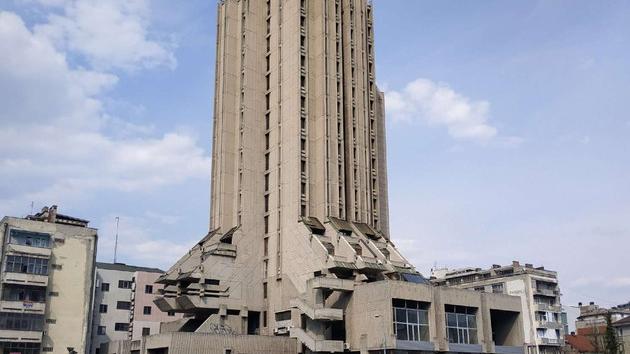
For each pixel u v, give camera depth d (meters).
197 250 89.81
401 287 73.12
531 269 120.44
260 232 90.88
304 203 87.00
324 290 75.38
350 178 92.50
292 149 89.31
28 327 84.88
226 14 101.38
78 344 88.94
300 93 91.12
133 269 118.00
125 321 111.56
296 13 94.81
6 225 86.81
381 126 107.19
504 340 89.06
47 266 88.56
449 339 78.19
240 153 93.75
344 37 99.81
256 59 98.31
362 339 73.31
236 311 85.06
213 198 94.62
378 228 96.50
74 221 98.44
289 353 76.25
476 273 129.12
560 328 120.00
